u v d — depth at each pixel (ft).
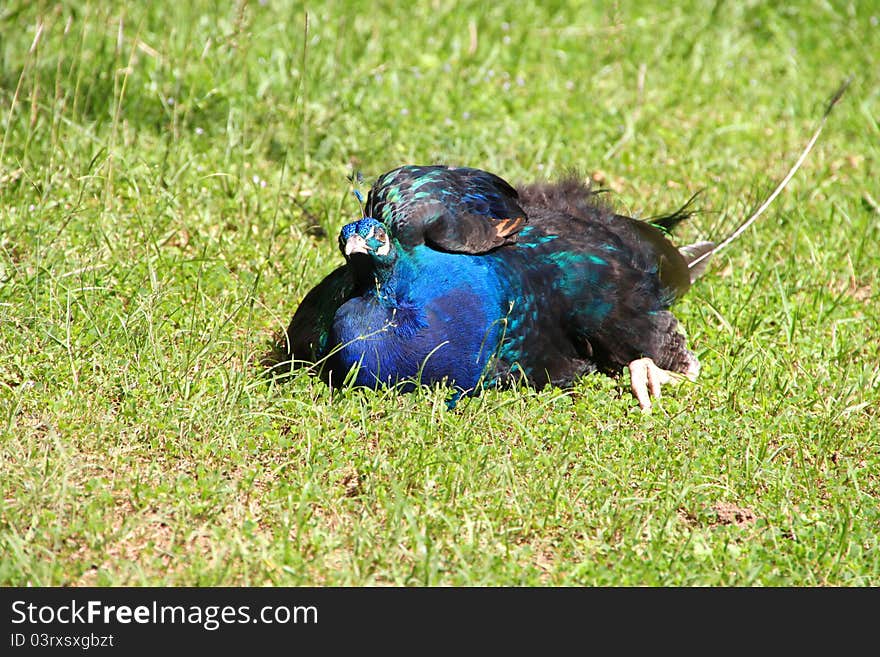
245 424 32.45
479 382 34.63
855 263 45.55
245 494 29.94
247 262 42.63
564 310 36.29
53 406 32.19
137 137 49.14
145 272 40.40
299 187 47.32
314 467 30.78
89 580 26.76
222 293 39.88
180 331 36.27
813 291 43.91
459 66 59.31
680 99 59.00
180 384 33.73
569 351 37.14
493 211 36.24
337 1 64.28
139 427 31.78
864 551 29.43
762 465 32.37
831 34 67.46
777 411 35.47
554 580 27.61
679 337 38.14
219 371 34.60
